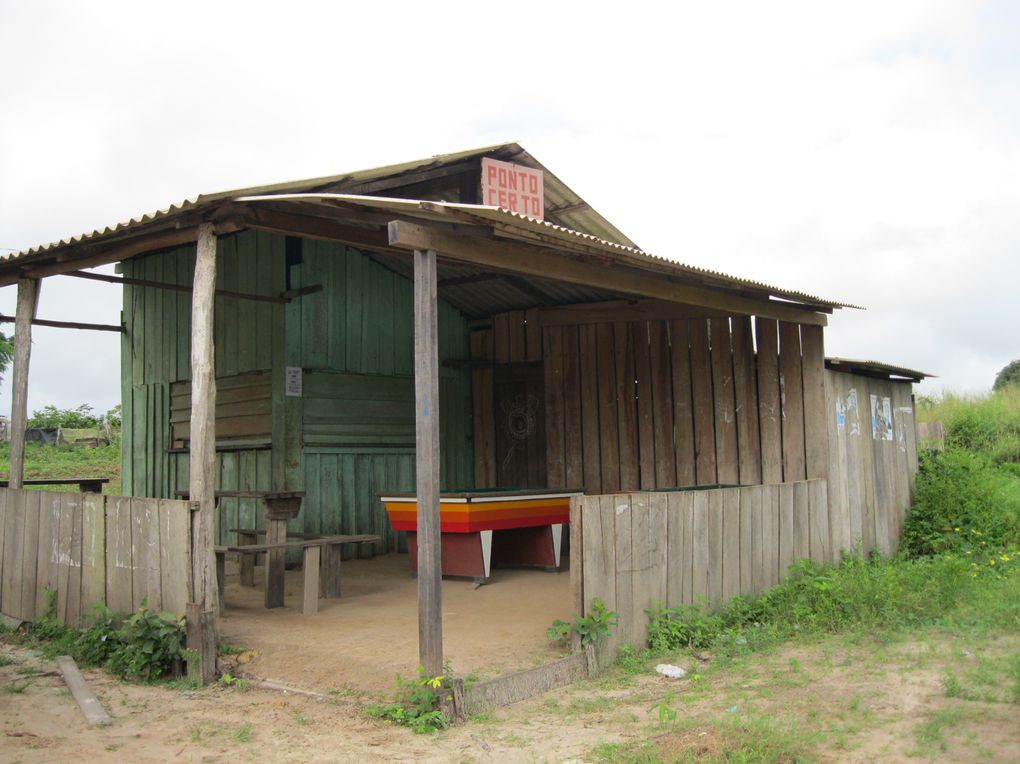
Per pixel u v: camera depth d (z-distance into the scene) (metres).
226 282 11.01
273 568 7.81
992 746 4.42
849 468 9.77
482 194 8.74
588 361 11.25
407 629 6.88
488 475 12.18
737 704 5.30
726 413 10.03
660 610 6.79
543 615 7.35
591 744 4.69
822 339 9.37
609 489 10.95
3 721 5.13
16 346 8.17
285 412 10.18
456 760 4.51
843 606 7.46
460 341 12.38
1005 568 9.22
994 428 16.75
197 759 4.58
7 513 7.89
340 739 4.84
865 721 4.88
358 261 11.09
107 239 7.02
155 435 11.80
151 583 6.31
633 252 6.73
